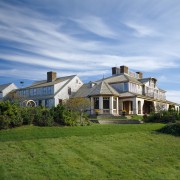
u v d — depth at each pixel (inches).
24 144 761.6
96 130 983.0
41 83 2498.8
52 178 573.6
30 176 573.0
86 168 633.0
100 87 1971.0
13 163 626.5
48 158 670.5
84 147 773.9
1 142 770.8
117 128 1045.2
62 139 836.0
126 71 2390.5
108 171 627.2
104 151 754.2
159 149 809.5
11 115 979.9
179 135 990.4
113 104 1966.0
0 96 2797.7
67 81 2308.1
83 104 1724.9
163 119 1409.9
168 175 636.7
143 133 992.9
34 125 1031.0
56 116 1099.3
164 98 2723.9
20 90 2529.5
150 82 2442.2
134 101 2014.0
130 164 677.3
